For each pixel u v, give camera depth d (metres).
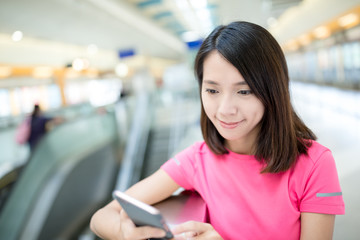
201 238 0.61
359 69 5.84
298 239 0.68
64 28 9.13
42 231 3.75
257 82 0.59
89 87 14.33
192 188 0.86
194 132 6.18
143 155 6.01
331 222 0.65
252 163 0.72
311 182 0.66
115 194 0.54
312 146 0.70
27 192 3.65
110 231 0.68
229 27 0.61
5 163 5.55
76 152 4.63
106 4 8.39
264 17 10.89
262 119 0.69
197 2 9.34
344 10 6.14
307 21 9.16
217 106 0.63
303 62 10.49
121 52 15.66
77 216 4.57
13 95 8.10
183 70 8.20
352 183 2.82
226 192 0.75
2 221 3.35
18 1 6.07
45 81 10.24
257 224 0.69
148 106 6.76
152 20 12.34
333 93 7.29
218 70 0.59
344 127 5.31
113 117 5.94
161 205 0.80
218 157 0.78
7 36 7.60
